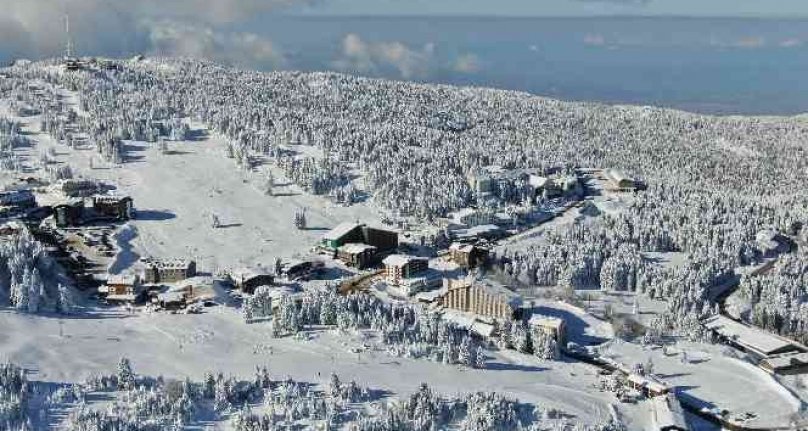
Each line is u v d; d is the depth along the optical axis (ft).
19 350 491.72
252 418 408.87
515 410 461.37
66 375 464.24
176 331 568.82
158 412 418.51
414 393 452.76
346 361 523.70
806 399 560.20
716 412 523.29
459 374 528.22
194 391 443.32
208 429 410.93
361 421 415.64
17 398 404.36
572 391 521.24
